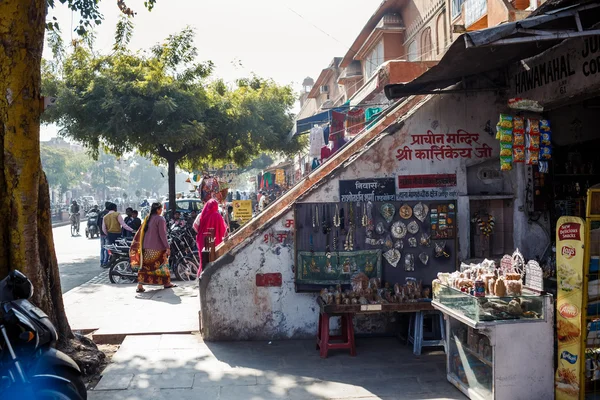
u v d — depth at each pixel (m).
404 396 5.26
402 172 7.46
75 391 4.09
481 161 7.58
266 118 20.44
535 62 6.88
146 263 10.66
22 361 3.99
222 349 6.81
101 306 9.27
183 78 16.66
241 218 18.47
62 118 16.12
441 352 6.61
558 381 4.91
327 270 7.14
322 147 11.96
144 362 6.30
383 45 24.61
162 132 16.02
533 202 7.57
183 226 12.86
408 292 6.66
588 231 4.69
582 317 4.70
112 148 17.70
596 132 7.85
